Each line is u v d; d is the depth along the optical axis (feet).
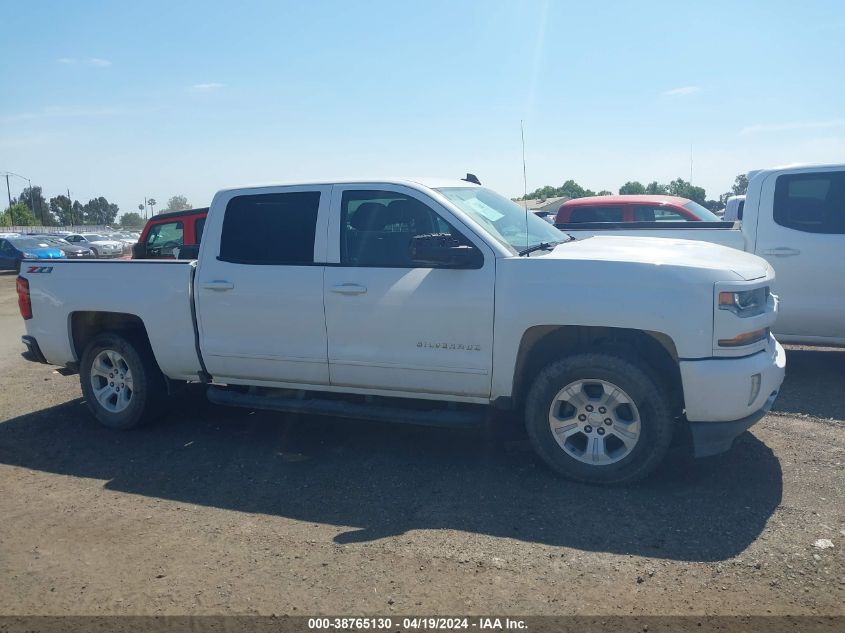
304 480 17.37
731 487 15.94
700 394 15.30
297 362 18.62
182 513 15.75
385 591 12.32
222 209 19.62
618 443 16.44
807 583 12.12
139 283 20.43
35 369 31.32
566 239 20.16
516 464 17.76
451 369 17.04
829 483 15.97
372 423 21.47
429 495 16.19
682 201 38.17
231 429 21.45
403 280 17.30
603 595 11.98
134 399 21.06
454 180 20.31
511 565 13.01
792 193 24.11
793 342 24.38
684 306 15.24
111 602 12.33
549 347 17.25
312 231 18.54
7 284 75.82
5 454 19.98
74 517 15.72
